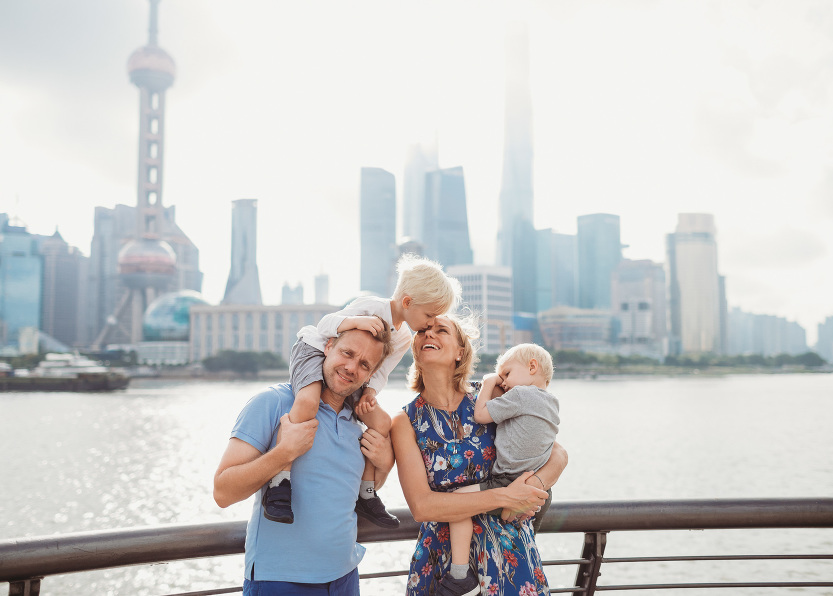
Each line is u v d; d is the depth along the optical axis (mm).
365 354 2418
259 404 2400
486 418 2562
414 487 2498
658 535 24750
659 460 45469
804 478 39062
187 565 19531
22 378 152250
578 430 65125
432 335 2574
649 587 2934
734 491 35344
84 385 151750
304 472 2385
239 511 30312
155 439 59719
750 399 117438
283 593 2320
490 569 2479
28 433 64875
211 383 192625
